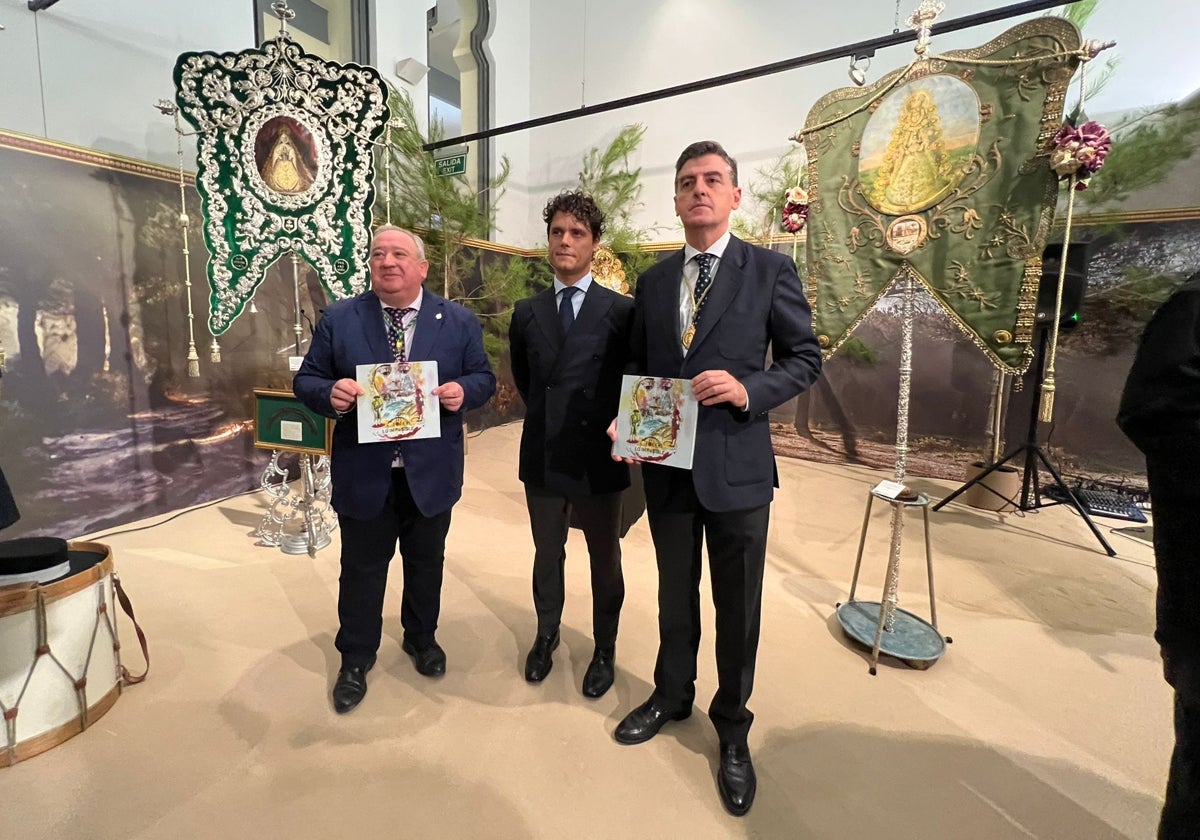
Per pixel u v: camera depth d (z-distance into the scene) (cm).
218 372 371
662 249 596
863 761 167
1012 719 186
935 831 144
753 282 139
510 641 227
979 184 201
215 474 375
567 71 628
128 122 320
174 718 179
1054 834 144
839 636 235
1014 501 388
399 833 141
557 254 175
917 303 474
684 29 560
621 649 221
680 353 141
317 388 174
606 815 147
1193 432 91
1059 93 186
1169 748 174
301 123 305
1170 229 380
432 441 181
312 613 245
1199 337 91
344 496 177
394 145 468
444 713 184
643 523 372
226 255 300
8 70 275
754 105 535
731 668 149
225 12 362
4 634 156
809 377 137
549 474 179
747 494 138
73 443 309
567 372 176
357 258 320
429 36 611
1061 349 419
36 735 162
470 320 194
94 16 302
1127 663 217
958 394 465
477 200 602
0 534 287
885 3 472
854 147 224
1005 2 428
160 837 138
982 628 241
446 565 297
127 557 294
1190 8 373
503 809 148
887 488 228
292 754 165
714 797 153
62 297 299
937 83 204
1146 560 310
